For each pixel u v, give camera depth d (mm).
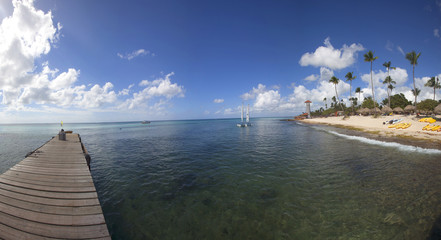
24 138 40656
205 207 8055
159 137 37719
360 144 22438
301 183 10500
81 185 8078
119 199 8938
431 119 32188
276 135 36031
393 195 8656
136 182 11250
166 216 7410
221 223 6883
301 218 7055
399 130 30000
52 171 9828
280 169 13289
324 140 27000
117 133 52500
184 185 10641
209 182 11031
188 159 17188
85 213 5961
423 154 16484
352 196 8680
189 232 6426
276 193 9281
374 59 52094
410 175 11297
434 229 6117
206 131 50906
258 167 13961
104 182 11305
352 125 45875
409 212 7176
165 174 12727
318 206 7879
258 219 7082
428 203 7785
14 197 6785
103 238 4969
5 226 5125
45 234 4918
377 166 13359
